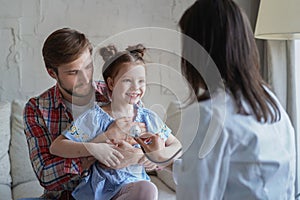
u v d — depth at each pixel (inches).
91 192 54.9
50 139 58.2
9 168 91.0
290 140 42.2
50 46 56.4
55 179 55.4
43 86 105.7
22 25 103.0
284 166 40.3
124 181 54.5
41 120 58.9
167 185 87.1
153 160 44.4
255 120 39.6
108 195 54.3
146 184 53.0
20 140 93.1
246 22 41.0
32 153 57.9
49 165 55.4
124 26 108.0
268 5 74.9
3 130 91.7
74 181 57.8
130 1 107.8
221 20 39.6
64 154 52.9
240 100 39.3
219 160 38.0
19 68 104.0
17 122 94.2
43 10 103.7
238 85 39.5
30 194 85.9
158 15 109.7
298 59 103.3
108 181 54.8
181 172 39.3
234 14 40.2
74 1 105.0
